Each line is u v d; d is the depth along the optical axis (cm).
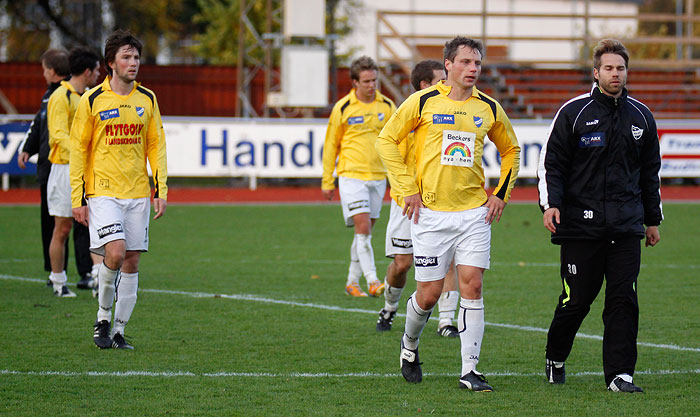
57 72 3397
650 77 10906
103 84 2475
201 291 3481
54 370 2239
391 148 2123
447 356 2447
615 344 2069
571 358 2414
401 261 2677
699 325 2853
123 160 2470
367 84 3369
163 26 15388
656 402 1964
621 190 2039
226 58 14488
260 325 2838
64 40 15038
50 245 3397
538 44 15450
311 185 8575
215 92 10756
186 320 2909
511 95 10331
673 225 5828
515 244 4984
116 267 2433
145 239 2520
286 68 8731
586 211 2044
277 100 8788
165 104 10688
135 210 2495
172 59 19512
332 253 4594
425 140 2102
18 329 2728
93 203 2462
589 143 2030
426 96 2102
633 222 2039
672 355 2442
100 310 2497
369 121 3391
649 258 4428
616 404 1948
